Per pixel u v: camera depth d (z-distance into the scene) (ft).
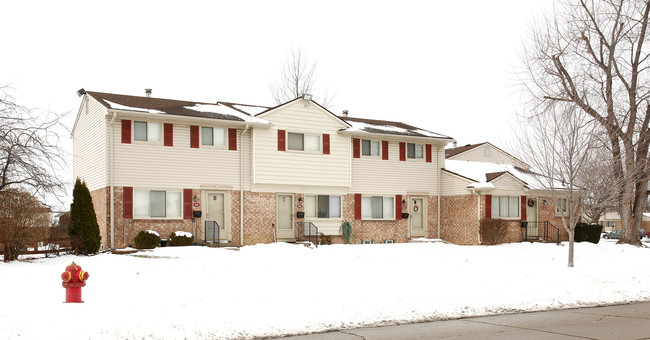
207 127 79.66
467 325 34.78
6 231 54.03
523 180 98.22
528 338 30.50
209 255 57.41
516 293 45.47
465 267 55.06
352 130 89.35
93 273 47.09
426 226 99.35
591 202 70.90
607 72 82.53
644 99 83.05
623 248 80.64
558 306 42.68
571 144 60.34
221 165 80.18
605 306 43.27
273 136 83.66
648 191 88.48
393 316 37.11
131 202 73.00
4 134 54.39
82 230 63.10
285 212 85.66
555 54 85.40
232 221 80.48
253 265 51.06
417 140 98.68
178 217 76.43
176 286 41.60
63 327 28.68
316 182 86.99
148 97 87.10
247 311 35.42
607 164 72.95
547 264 58.95
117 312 32.42
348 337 31.01
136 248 70.74
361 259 58.59
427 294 43.11
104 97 79.05
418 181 98.99
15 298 35.96
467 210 95.40
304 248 64.54
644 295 48.14
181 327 31.01
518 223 97.96
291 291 41.37
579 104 74.54
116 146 72.59
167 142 76.07
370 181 93.61
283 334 31.78
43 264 52.85
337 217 90.12
